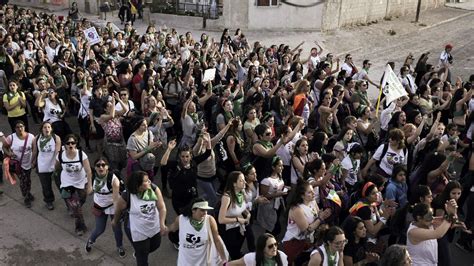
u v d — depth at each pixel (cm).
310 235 590
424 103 1033
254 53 1379
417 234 541
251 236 663
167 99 1080
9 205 860
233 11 2506
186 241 555
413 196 612
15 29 1661
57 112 948
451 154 713
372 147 926
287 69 1368
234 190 612
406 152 773
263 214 702
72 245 752
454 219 544
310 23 2550
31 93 1141
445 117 1123
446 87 1177
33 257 721
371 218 605
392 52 2362
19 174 831
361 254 555
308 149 790
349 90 1123
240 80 1318
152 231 606
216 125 927
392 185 673
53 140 803
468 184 739
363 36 2594
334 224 662
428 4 3384
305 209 591
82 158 736
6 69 1215
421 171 729
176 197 701
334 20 2605
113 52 1416
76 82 1094
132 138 782
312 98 1130
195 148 746
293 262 604
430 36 2700
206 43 1636
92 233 723
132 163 784
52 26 1714
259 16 2514
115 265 710
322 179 661
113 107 859
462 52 2364
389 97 987
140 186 588
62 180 743
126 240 768
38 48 1377
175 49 1548
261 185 689
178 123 1045
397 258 462
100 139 977
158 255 732
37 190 913
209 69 1085
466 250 748
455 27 2938
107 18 2781
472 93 1023
